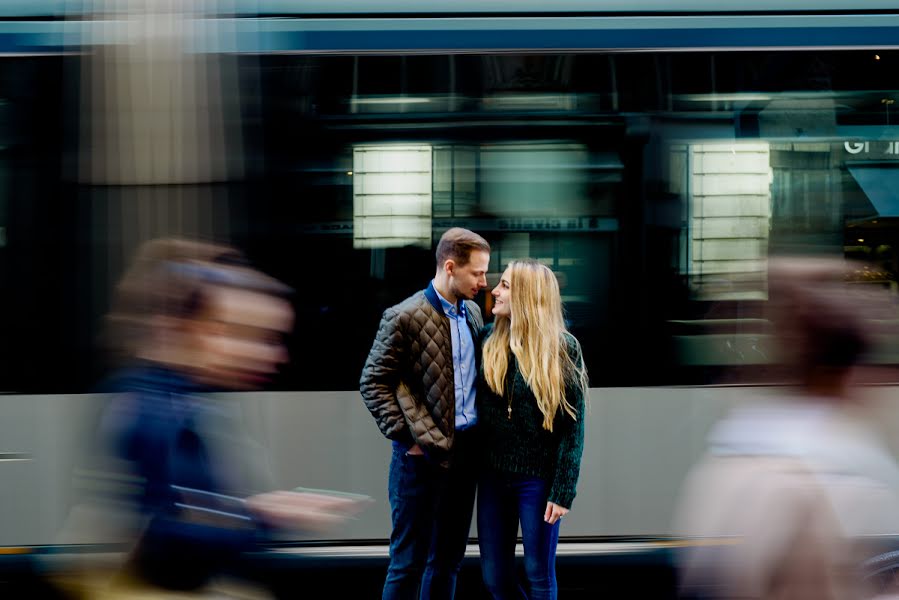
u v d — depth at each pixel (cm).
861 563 174
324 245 404
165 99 390
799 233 414
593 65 411
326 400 404
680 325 413
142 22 390
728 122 413
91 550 317
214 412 297
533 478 344
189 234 392
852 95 415
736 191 414
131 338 319
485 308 411
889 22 414
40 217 391
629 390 412
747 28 413
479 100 409
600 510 412
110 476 284
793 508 167
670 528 411
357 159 405
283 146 400
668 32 411
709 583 175
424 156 408
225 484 291
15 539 391
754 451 175
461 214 409
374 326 406
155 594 277
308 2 402
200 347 298
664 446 413
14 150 392
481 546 356
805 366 176
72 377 391
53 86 391
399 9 405
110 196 390
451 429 345
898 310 411
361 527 405
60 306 392
